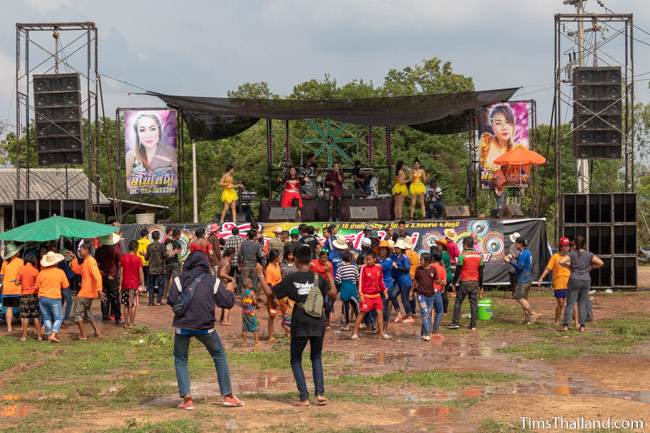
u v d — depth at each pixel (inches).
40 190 1582.2
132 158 1171.3
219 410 390.3
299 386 401.7
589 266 695.1
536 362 538.0
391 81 2305.6
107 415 382.3
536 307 872.9
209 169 2498.8
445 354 579.8
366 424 358.9
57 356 583.8
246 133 2394.2
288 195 1131.9
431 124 1296.8
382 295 700.7
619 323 737.6
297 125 2068.2
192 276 398.0
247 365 535.5
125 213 1708.9
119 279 762.2
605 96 1081.4
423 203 1184.8
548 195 2431.1
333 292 414.9
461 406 396.2
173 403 412.2
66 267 765.3
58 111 1061.1
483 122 1186.0
